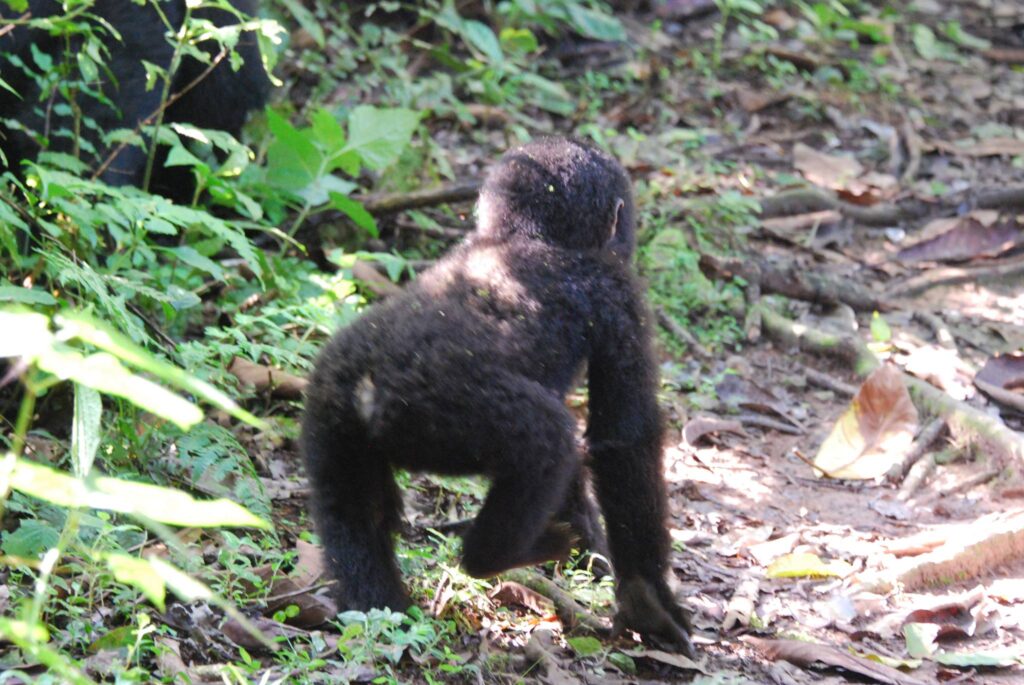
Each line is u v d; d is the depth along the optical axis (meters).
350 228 14.16
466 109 17.62
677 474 11.34
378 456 7.21
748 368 13.75
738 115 19.91
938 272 15.95
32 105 10.48
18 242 9.61
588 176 8.49
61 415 9.73
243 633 7.18
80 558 7.50
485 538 6.93
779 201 16.98
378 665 7.07
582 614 8.22
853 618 9.01
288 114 16.23
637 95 19.88
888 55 22.61
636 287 8.05
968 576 9.84
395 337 6.89
